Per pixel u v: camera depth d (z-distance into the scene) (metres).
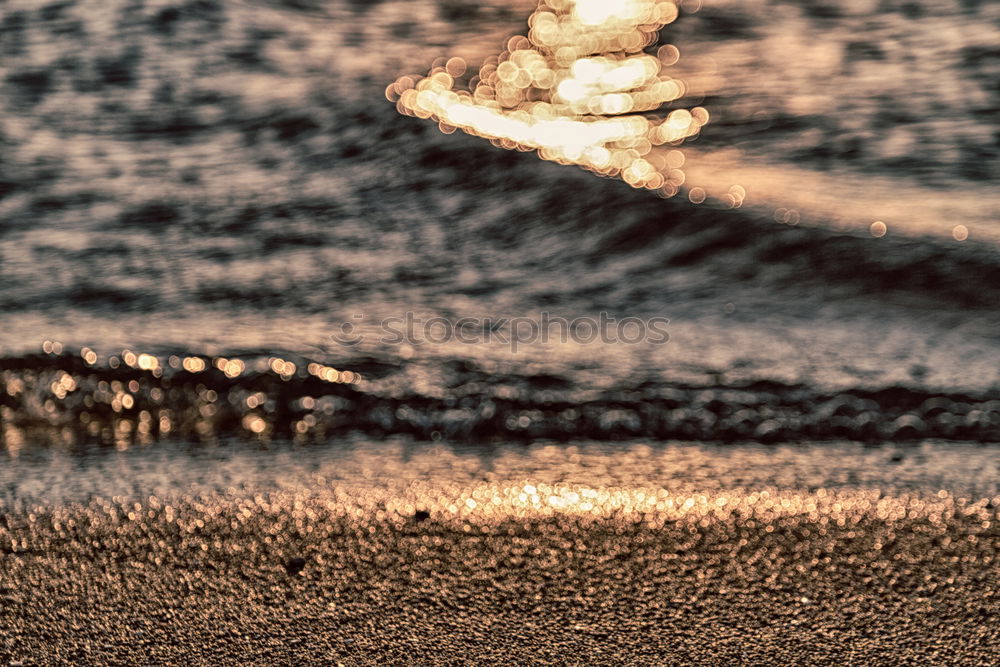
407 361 3.72
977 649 2.33
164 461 3.27
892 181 5.35
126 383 3.63
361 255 4.60
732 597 2.52
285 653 2.38
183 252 4.62
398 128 5.96
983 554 2.64
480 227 4.87
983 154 5.65
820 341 3.87
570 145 5.93
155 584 2.63
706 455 3.20
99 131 6.02
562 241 4.73
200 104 6.36
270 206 5.10
